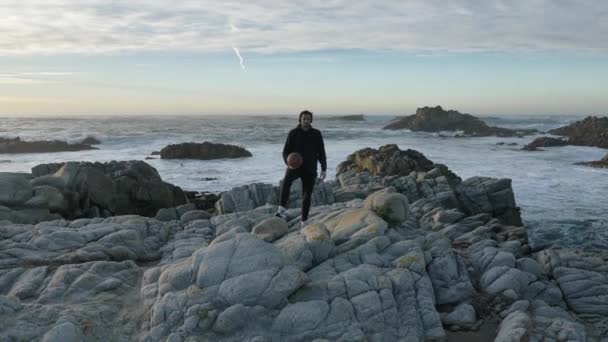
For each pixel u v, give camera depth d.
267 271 5.29
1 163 33.88
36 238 7.39
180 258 7.12
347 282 5.46
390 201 7.71
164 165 33.50
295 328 4.84
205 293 5.16
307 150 7.28
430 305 5.45
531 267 6.77
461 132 73.62
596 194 22.56
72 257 6.84
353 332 4.80
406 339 4.91
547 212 19.08
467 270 6.64
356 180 19.16
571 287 6.37
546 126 95.56
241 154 38.47
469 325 5.49
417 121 81.25
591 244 15.16
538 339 4.90
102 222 8.61
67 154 40.16
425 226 10.83
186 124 93.56
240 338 4.77
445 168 23.70
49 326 4.84
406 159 23.67
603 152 43.97
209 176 28.72
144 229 8.37
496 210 17.44
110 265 6.38
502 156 40.00
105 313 5.21
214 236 8.48
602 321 5.79
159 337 4.86
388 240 6.69
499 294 6.09
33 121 101.81
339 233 7.21
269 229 7.28
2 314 4.95
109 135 56.97
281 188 7.53
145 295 5.55
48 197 11.94
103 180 14.86
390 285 5.48
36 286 5.79
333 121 135.12
